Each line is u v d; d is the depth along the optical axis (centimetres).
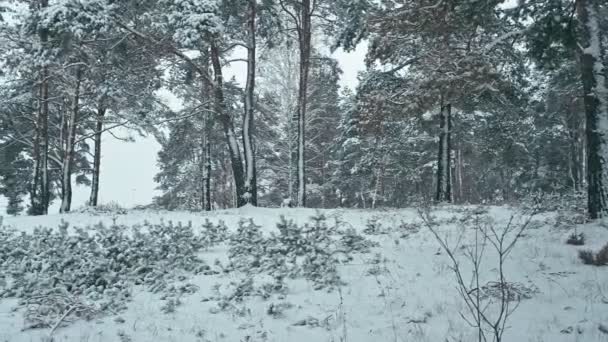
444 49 1459
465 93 1372
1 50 2055
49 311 549
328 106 3575
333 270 698
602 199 956
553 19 1081
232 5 1955
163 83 2095
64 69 2198
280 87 2905
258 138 2844
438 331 471
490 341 436
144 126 2333
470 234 987
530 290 577
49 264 712
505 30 1730
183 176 3881
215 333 492
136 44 1953
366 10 1872
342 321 515
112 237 805
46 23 1578
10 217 1731
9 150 2895
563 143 3297
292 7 2350
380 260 786
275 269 729
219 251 918
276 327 506
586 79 1005
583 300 540
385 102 1525
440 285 632
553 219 1093
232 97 2281
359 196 3844
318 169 3931
